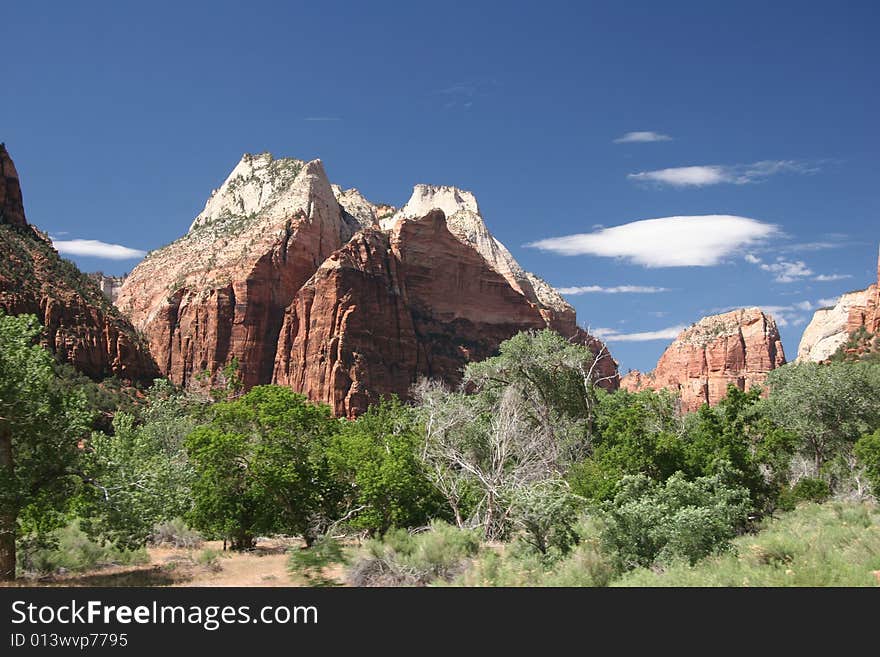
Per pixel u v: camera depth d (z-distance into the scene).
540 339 54.00
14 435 23.98
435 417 39.84
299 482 33.47
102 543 24.98
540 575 18.73
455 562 21.62
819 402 55.28
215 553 29.58
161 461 29.61
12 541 22.91
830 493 48.16
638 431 35.59
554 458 41.97
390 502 33.00
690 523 19.20
